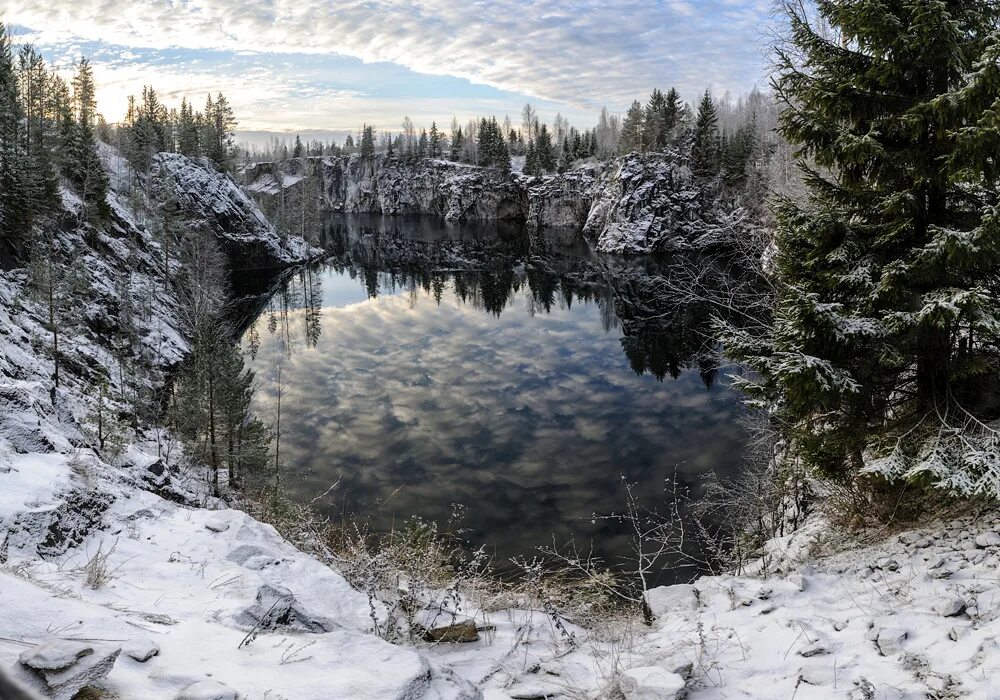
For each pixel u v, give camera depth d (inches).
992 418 372.8
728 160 2716.5
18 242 1664.6
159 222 2974.9
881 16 349.4
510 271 3759.8
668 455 1115.9
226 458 1026.1
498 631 267.1
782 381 372.5
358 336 2288.4
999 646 196.1
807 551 419.2
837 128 383.9
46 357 1181.1
